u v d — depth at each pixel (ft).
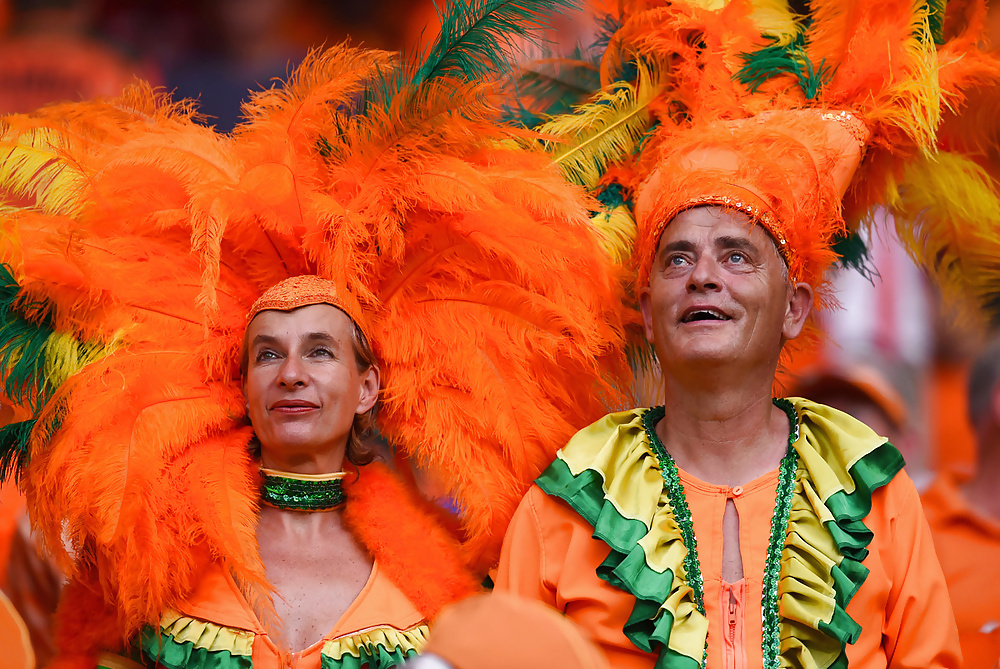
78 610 24.02
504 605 12.42
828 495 22.21
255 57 64.80
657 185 25.21
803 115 25.75
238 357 25.46
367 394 25.45
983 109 27.86
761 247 23.35
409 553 24.29
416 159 24.97
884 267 47.57
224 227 23.43
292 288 24.71
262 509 24.56
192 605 22.93
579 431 24.39
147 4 65.05
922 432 41.01
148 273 25.00
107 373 23.45
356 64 25.29
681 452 23.80
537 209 25.38
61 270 24.13
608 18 30.30
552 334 25.58
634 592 21.39
